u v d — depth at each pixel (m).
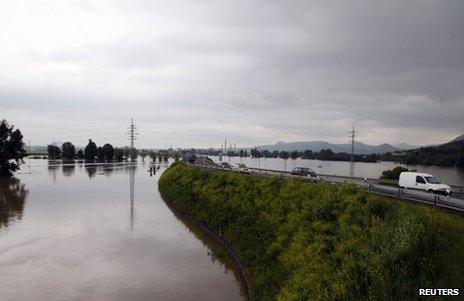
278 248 21.58
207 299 22.16
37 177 102.50
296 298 16.11
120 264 28.09
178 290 23.39
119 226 40.44
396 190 26.80
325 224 19.67
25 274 25.92
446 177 56.91
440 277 12.62
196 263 28.23
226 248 30.50
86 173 120.88
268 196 28.44
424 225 14.66
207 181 44.72
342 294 14.68
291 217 23.16
